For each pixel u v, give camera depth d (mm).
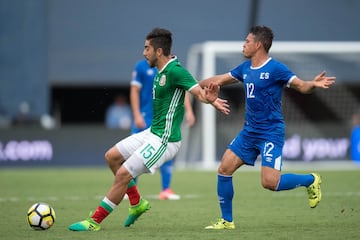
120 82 89812
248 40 30547
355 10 92062
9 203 42312
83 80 89625
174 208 39656
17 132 70438
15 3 88062
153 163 30312
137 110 44531
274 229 30891
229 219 31281
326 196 45312
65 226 32250
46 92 88250
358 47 73750
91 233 29688
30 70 88000
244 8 91562
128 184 30875
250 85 30562
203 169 69812
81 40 90375
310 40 90875
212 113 70375
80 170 68062
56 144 71000
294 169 68938
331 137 73188
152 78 44562
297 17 91438
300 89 29719
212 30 90875
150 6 91750
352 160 72938
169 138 30594
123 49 90500
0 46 87625
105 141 71562
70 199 44688
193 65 76688
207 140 70438
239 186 52906
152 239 27969
